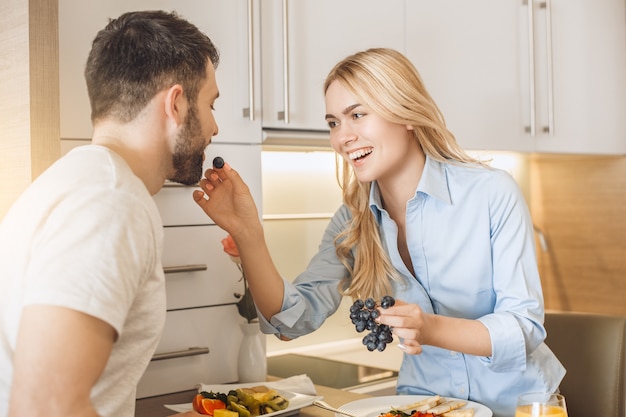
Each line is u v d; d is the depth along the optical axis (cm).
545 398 134
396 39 230
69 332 79
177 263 186
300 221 257
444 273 159
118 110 102
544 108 270
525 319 145
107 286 82
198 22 188
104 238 84
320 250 181
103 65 103
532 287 150
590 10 284
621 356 195
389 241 165
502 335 141
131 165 101
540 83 269
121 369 95
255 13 199
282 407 164
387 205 167
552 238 321
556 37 273
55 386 78
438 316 139
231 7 195
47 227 85
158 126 103
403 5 231
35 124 132
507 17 259
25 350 79
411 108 152
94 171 90
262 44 201
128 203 88
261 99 201
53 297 80
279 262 252
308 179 259
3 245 90
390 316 131
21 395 78
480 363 161
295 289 162
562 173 316
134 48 102
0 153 142
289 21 206
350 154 156
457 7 245
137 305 94
